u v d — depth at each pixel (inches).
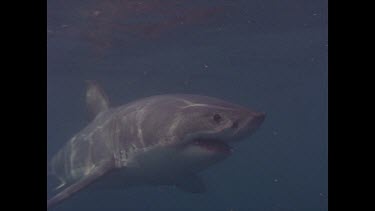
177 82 1248.2
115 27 645.3
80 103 1558.8
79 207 1742.1
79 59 860.6
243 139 209.3
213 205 2095.2
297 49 885.2
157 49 822.5
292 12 619.5
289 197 2000.5
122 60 906.1
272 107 2065.7
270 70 1117.1
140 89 1350.9
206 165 224.8
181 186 293.6
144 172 251.0
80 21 601.6
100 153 271.6
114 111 290.8
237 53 890.1
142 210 1935.3
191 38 748.0
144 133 236.2
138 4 542.3
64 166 315.3
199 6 566.6
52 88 1211.2
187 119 217.2
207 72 1100.5
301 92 1626.5
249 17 633.0
